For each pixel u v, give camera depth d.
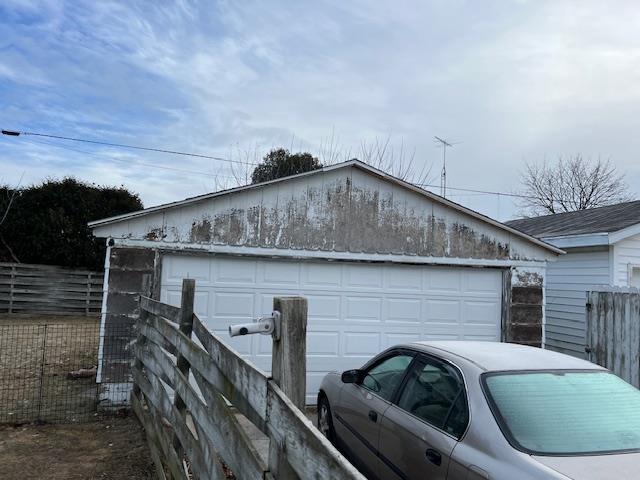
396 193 8.10
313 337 7.81
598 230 10.46
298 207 7.70
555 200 31.44
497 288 8.56
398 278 8.18
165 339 4.36
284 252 7.61
